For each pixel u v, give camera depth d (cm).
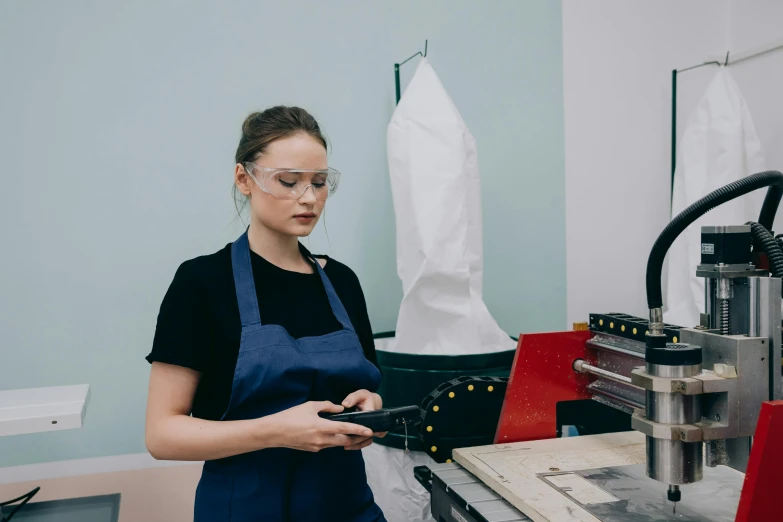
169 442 100
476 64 224
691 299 215
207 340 109
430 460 171
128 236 186
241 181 115
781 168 214
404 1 214
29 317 177
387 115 214
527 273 236
